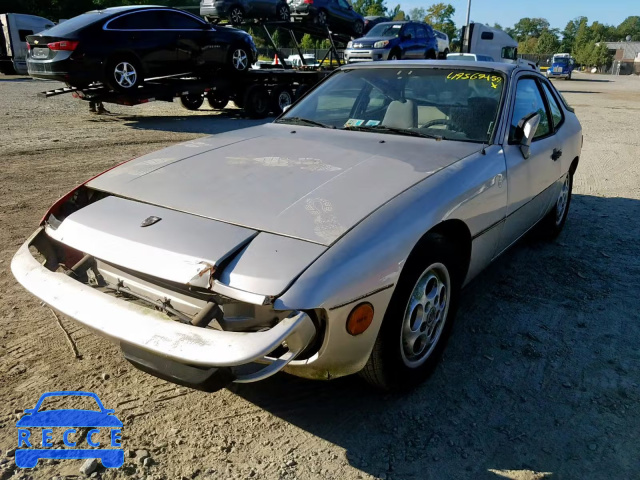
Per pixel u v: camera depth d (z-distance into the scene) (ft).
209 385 6.49
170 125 36.88
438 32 81.97
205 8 46.44
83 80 33.32
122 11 35.06
